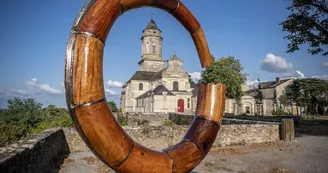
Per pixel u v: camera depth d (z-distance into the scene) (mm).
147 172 1854
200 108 2432
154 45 57594
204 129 2275
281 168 6969
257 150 9414
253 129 10898
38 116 12820
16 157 4176
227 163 7473
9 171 3834
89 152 8703
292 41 15383
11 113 12336
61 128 8555
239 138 10547
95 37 1744
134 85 53781
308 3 14398
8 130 10023
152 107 42062
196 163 2141
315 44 14188
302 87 40875
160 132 9828
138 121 22109
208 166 7117
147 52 57406
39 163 5730
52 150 7105
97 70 1731
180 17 2387
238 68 40062
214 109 2381
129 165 1802
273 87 48719
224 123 16219
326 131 15250
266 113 45688
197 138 2211
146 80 54281
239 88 39312
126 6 1949
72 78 1660
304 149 9633
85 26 1735
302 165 7285
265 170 6777
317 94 39188
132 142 1861
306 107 41000
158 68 57562
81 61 1680
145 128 9680
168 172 1937
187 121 22344
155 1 2160
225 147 9977
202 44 2510
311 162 7613
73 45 1699
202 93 2482
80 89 1656
